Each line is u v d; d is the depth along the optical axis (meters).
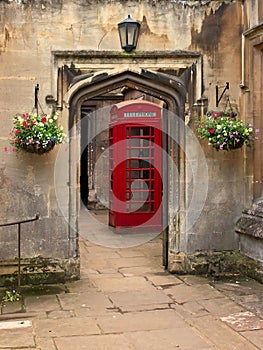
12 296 5.25
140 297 5.26
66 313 4.76
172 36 6.01
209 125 5.70
